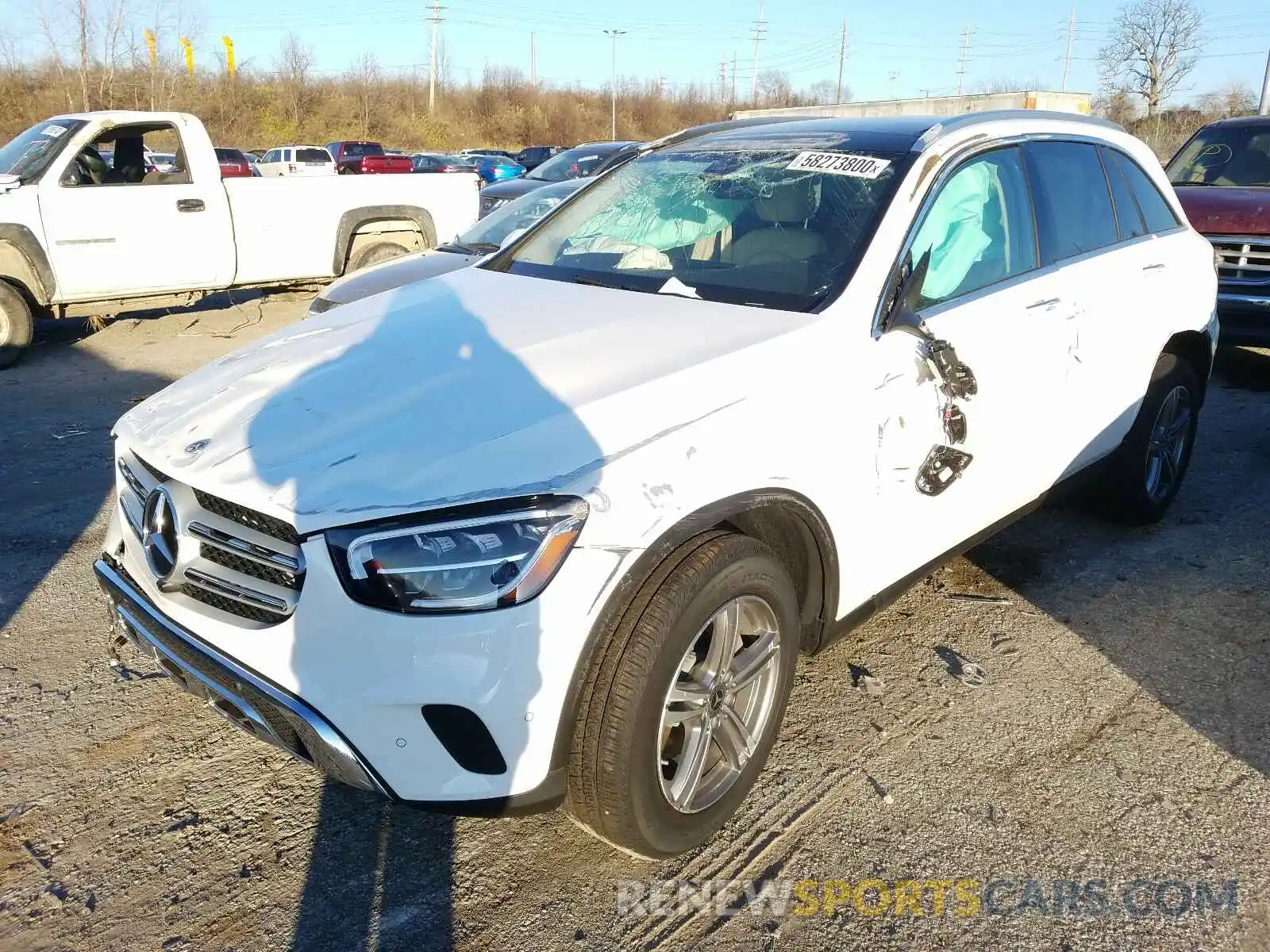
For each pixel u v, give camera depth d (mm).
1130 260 4109
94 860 2633
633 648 2227
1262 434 6309
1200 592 4117
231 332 10023
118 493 2838
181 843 2701
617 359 2650
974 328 3229
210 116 42031
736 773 2641
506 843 2709
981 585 4188
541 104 61406
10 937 2377
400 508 2125
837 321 2867
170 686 3451
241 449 2412
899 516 3000
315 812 2828
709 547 2363
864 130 3654
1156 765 3008
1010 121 3760
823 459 2686
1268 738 3137
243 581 2312
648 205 3762
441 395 2523
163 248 9078
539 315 3080
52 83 36875
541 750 2199
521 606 2123
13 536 4738
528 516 2145
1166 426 4609
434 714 2148
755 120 4379
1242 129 8844
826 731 3176
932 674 3510
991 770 2988
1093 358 3779
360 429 2410
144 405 2896
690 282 3268
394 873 2596
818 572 2812
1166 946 2340
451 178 10875
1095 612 3959
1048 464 3709
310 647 2178
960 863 2611
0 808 2822
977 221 3459
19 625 3865
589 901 2492
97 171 9070
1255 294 7363
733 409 2516
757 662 2615
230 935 2395
